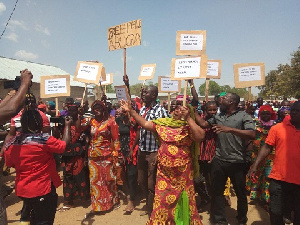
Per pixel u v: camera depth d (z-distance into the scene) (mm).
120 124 4883
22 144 2453
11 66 19891
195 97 3996
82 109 4645
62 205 4680
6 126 5656
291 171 2764
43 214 2613
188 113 2684
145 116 3867
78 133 4402
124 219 4078
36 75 21281
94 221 4027
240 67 4863
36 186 2500
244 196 3555
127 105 3098
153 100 3922
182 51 3686
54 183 2691
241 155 3396
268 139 3018
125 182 5082
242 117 3406
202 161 4285
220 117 3604
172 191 2875
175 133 2873
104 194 4293
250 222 3900
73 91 24031
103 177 4293
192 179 2977
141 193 5262
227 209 4371
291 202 2994
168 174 2898
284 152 2820
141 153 3822
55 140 2594
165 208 2898
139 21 3545
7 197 5125
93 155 4238
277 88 41281
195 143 2936
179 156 2854
